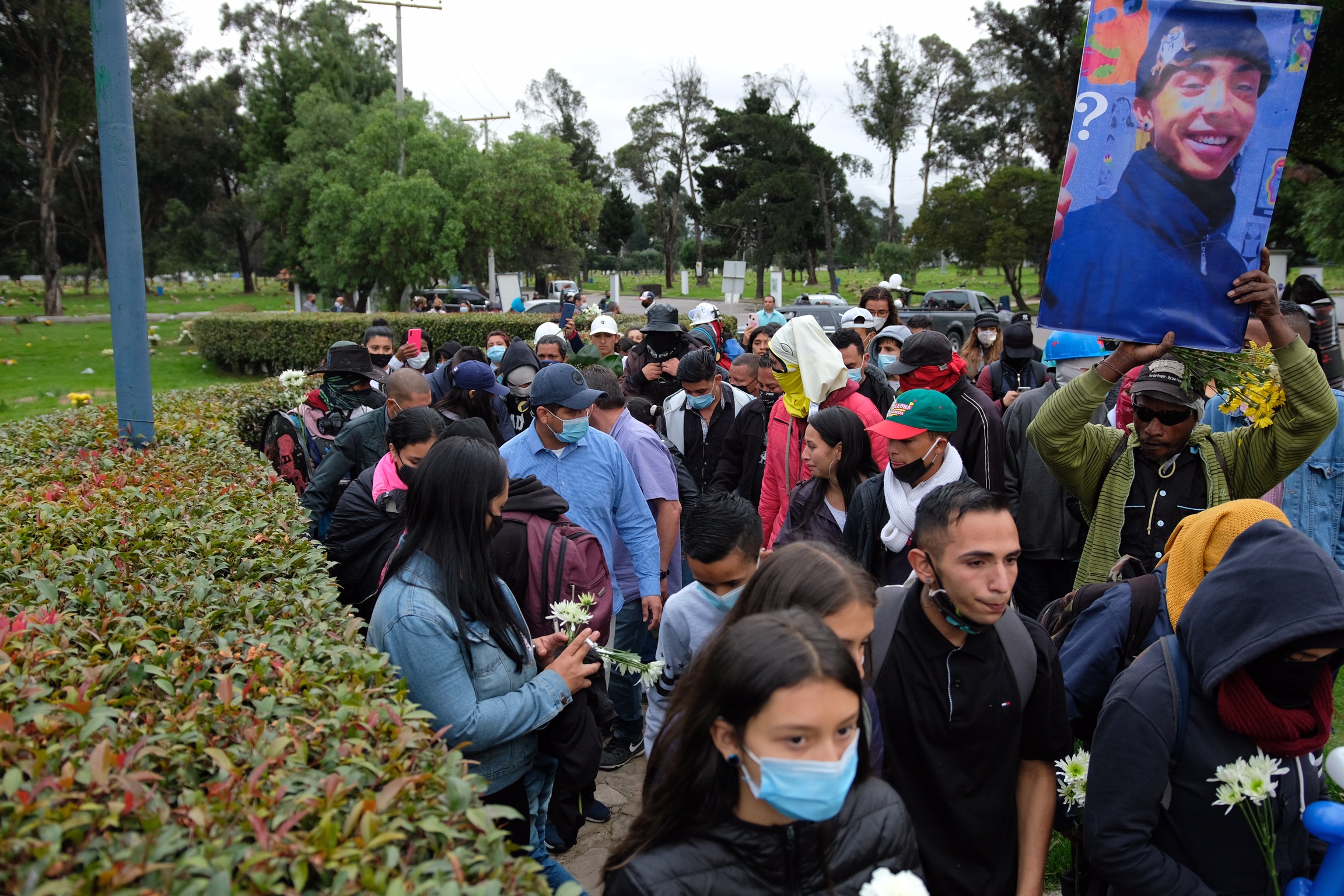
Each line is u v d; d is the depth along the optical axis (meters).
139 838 1.50
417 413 3.95
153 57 43.66
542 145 36.78
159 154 50.59
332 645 2.66
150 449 5.66
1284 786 2.17
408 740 2.00
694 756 1.74
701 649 2.11
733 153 59.25
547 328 9.37
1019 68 48.84
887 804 1.93
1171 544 2.67
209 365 23.12
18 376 21.16
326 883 1.54
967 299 27.38
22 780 1.62
